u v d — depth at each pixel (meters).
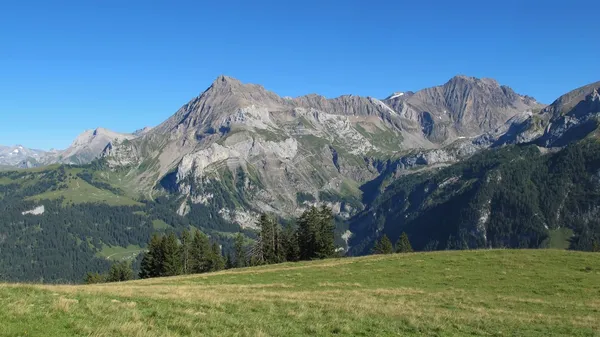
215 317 27.02
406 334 28.17
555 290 50.88
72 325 21.72
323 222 127.75
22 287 30.75
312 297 42.53
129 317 24.75
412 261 72.75
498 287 52.72
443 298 45.91
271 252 133.88
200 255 141.25
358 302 40.00
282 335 24.47
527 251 76.12
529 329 32.34
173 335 21.91
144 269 129.75
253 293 43.91
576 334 31.55
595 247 182.00
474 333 30.19
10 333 19.31
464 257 73.06
